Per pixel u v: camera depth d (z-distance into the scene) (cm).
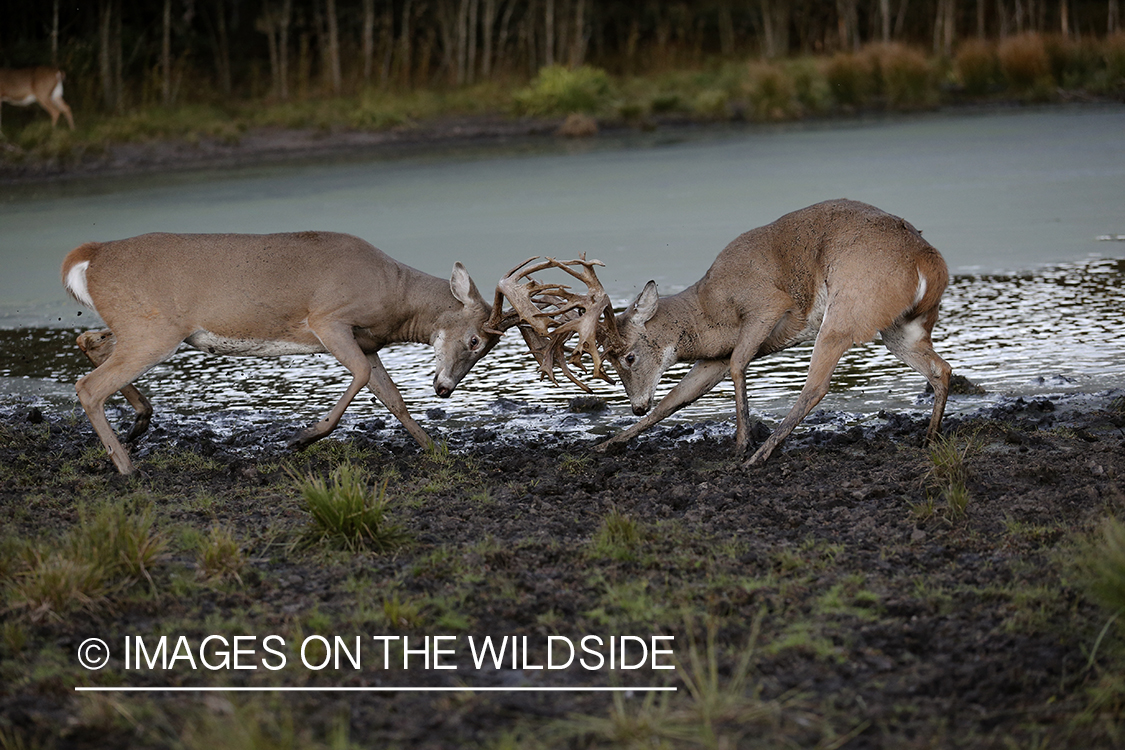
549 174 2756
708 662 559
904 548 697
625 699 527
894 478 834
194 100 4162
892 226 891
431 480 888
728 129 3631
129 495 855
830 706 512
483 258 1808
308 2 5203
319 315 950
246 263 941
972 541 700
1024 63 3962
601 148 3272
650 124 3747
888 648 568
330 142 3597
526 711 517
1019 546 687
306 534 739
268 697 535
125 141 3469
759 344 952
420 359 1359
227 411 1170
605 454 975
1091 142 2806
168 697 535
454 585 664
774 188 2375
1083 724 493
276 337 964
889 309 876
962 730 493
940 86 4109
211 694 536
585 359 1237
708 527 752
